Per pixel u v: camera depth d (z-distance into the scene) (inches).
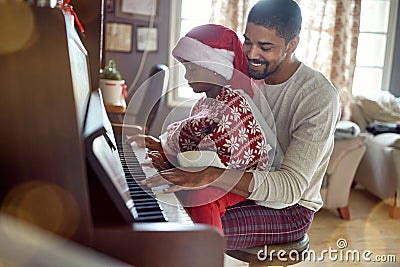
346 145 107.8
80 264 15.3
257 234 45.9
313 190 50.3
